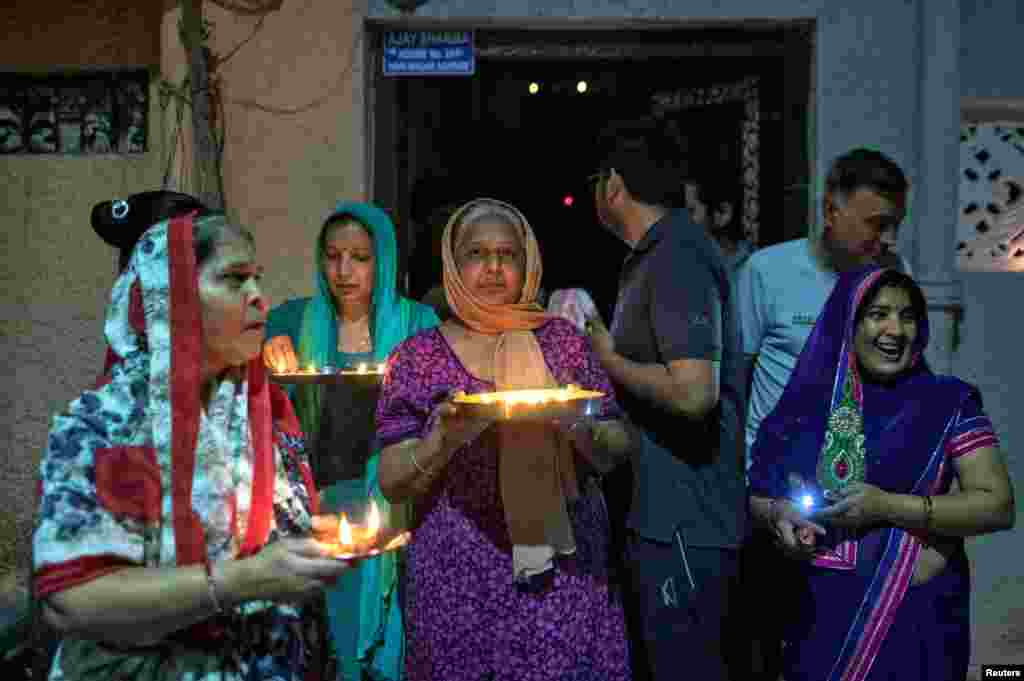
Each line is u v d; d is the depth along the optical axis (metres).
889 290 2.55
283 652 1.79
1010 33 4.36
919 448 2.51
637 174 2.98
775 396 3.52
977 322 4.38
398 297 3.44
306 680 1.86
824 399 2.62
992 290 4.37
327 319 3.39
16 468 4.54
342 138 4.30
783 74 4.50
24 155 4.52
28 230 4.52
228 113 4.30
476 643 2.38
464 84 5.94
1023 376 4.37
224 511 1.71
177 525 1.63
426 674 2.42
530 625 2.36
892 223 3.22
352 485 3.22
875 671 2.48
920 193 4.27
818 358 2.66
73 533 1.53
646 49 4.52
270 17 4.26
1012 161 4.55
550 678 2.35
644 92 5.52
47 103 4.56
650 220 3.00
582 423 2.23
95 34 4.46
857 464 2.55
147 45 4.45
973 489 2.46
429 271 4.12
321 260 3.38
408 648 2.51
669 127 3.13
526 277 2.54
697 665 2.91
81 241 4.52
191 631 1.67
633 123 3.09
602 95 5.89
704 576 2.90
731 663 3.03
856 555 2.52
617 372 2.89
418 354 2.52
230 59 4.28
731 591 2.99
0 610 3.46
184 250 1.68
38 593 1.53
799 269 3.51
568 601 2.39
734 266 4.63
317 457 3.26
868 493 2.44
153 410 1.65
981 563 4.37
